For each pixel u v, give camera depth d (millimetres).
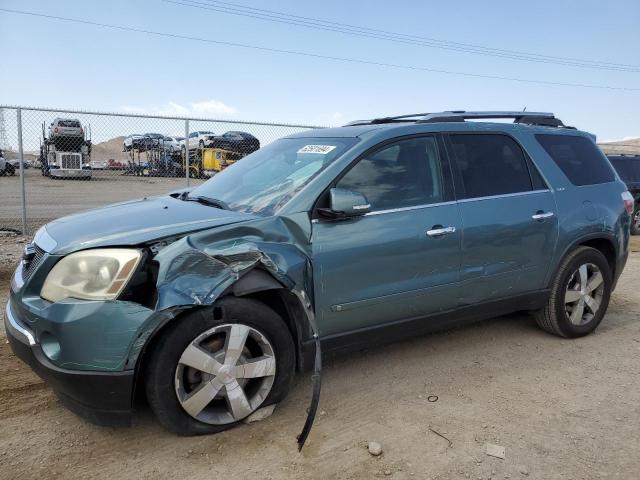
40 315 2736
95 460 2830
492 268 4043
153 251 2869
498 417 3357
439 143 3951
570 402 3584
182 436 3018
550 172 4488
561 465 2875
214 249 2945
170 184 12344
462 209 3865
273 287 3014
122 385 2705
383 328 3619
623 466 2877
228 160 11242
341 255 3318
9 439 3000
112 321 2668
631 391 3777
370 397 3578
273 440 3029
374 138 3684
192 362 2857
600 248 4969
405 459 2893
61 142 15164
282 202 3344
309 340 3277
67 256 2840
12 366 3924
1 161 19875
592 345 4660
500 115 4578
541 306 4531
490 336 4785
